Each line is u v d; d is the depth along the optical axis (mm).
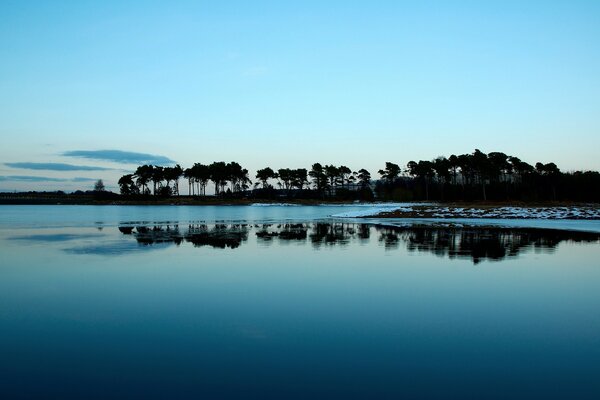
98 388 8219
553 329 11570
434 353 9883
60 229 42000
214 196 191000
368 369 9016
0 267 20203
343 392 8031
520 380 8523
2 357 9695
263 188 193625
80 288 16109
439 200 147500
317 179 180875
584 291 15641
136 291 15617
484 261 21891
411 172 154625
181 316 12672
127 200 180750
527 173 145125
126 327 11711
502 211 68125
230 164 179125
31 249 26359
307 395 7910
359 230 40062
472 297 14789
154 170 182875
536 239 31625
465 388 8188
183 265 20797
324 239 32125
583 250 25750
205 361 9438
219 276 18219
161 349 10125
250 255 23969
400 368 9070
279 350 10047
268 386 8266
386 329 11523
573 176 136625
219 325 11859
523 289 15953
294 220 58000
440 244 28766
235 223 51688
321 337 10922
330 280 17406
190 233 37438
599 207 90188
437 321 12203
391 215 65250
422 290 15766
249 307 13586
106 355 9789
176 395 7934
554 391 8078
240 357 9648
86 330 11484
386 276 18219
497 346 10336
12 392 8062
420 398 7809
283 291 15602
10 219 61875
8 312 13078
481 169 138500
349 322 12117
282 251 25531
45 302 14203
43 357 9688
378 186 182625
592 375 8750
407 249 26312
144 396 7902
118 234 36375
